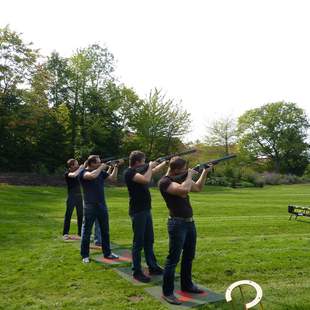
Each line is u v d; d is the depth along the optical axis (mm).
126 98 37344
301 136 59312
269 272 6250
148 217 5758
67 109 33375
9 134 28828
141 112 36000
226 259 6887
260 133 59500
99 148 34438
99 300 4922
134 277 5684
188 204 4961
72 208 8539
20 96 29141
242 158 57781
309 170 57375
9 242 8086
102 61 36344
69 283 5527
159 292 5176
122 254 7129
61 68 35125
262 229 10516
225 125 48812
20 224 10242
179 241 4824
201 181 5121
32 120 28734
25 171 29750
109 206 14875
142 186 5629
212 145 48469
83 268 6188
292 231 10430
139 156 5652
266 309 4723
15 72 28906
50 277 5777
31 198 16422
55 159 31484
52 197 17344
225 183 33938
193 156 37938
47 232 9242
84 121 35000
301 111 59688
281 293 5285
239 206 16141
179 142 36250
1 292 5215
